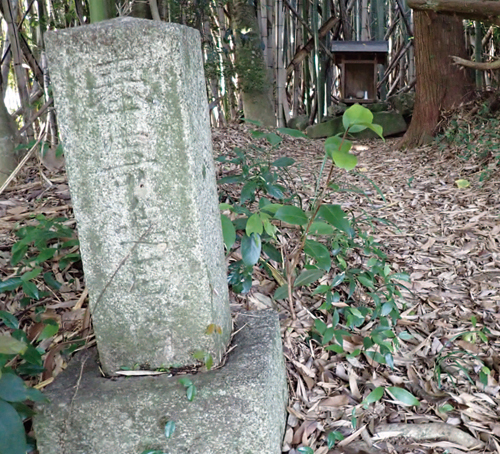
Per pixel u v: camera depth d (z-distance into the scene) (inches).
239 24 279.1
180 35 63.6
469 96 245.3
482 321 106.7
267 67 303.4
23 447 56.7
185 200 67.3
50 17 233.8
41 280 99.1
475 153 207.6
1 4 203.2
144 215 67.8
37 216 106.0
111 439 69.1
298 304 105.5
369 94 291.7
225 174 151.3
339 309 105.1
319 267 96.0
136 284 70.1
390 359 91.3
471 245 136.7
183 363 72.9
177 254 69.2
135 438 69.2
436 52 243.6
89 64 63.6
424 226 149.8
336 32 353.4
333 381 91.7
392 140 278.8
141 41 62.5
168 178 66.6
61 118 65.8
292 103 365.4
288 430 81.2
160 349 72.4
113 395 68.3
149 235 68.4
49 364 80.7
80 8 223.0
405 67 387.2
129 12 219.3
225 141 223.8
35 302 95.3
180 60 63.2
